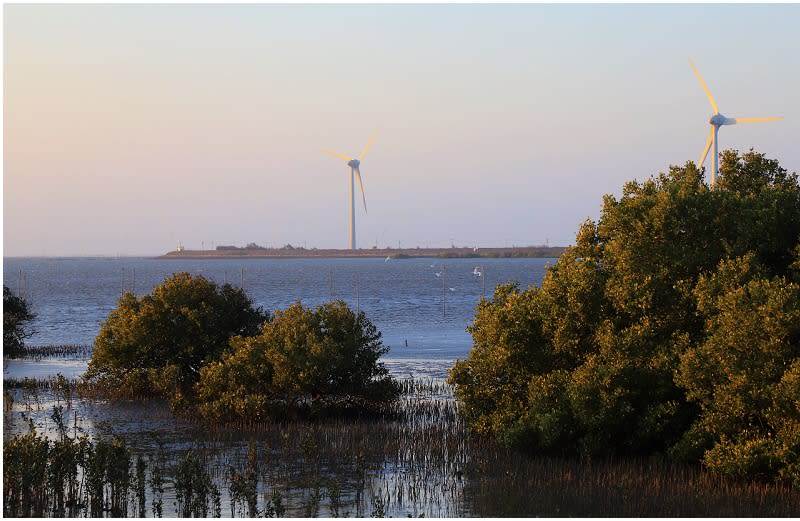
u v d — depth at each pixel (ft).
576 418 142.31
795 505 114.11
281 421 181.68
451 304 601.62
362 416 190.39
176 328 220.43
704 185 156.56
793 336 124.06
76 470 124.26
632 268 146.82
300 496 125.18
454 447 151.74
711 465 124.16
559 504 118.62
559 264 165.68
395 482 132.46
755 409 123.24
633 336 140.26
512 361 156.66
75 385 229.04
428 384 231.71
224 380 187.11
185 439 164.25
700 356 128.98
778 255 144.77
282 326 193.98
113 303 626.23
